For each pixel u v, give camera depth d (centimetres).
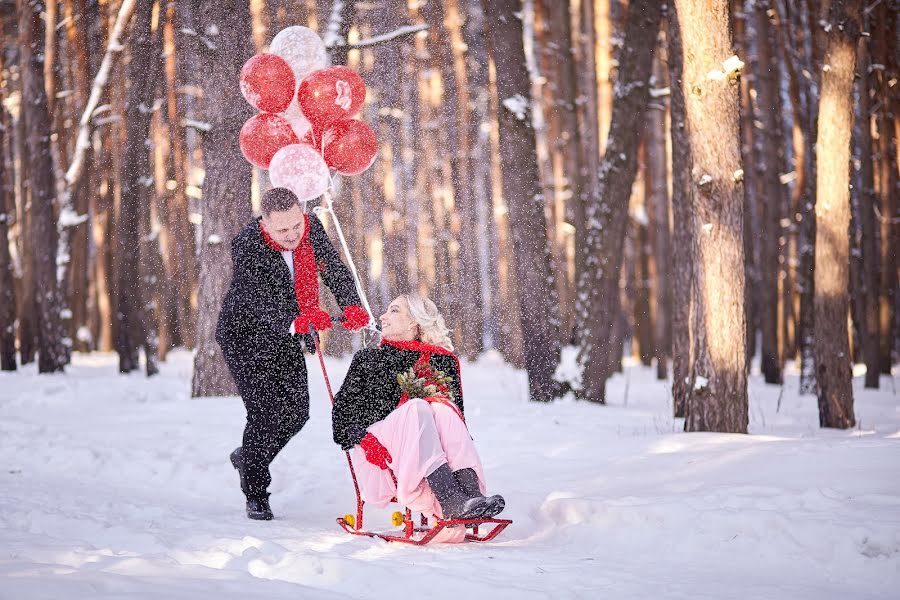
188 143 2183
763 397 1531
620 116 1334
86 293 2352
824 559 400
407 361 504
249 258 527
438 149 2208
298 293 531
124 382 1436
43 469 723
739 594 359
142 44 1700
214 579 362
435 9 2172
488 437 883
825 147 1020
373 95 2181
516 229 1347
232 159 1268
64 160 2083
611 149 1345
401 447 474
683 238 1143
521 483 616
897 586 371
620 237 1352
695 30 824
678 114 1163
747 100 2050
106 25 1967
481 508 453
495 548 454
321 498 629
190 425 958
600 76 1941
